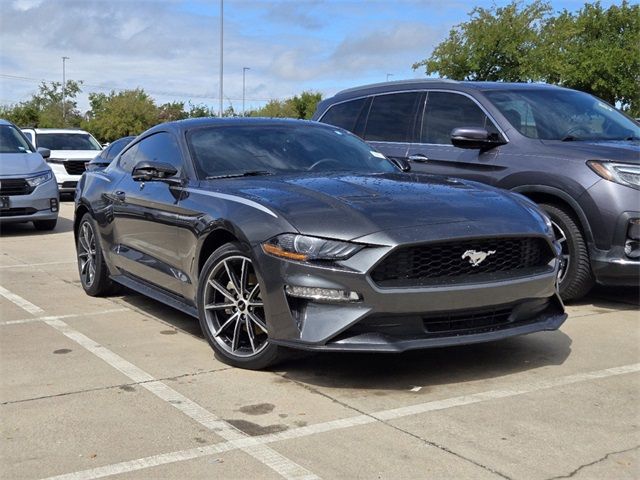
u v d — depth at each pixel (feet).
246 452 10.96
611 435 11.60
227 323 14.99
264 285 13.65
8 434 11.62
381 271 13.04
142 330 17.99
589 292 22.45
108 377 14.38
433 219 13.66
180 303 17.08
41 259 29.37
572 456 10.84
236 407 12.77
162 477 10.17
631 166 19.04
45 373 14.64
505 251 14.25
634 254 18.92
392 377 14.35
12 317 19.38
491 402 13.01
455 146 22.25
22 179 36.60
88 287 22.06
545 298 14.71
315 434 11.61
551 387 13.80
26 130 61.52
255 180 16.11
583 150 20.06
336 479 10.09
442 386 13.85
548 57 81.61
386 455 10.84
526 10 81.51
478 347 16.40
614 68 96.78
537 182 20.34
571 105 23.29
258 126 19.01
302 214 13.67
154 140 19.74
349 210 13.66
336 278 12.87
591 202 19.25
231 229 14.44
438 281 13.30
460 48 82.79
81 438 11.47
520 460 10.69
